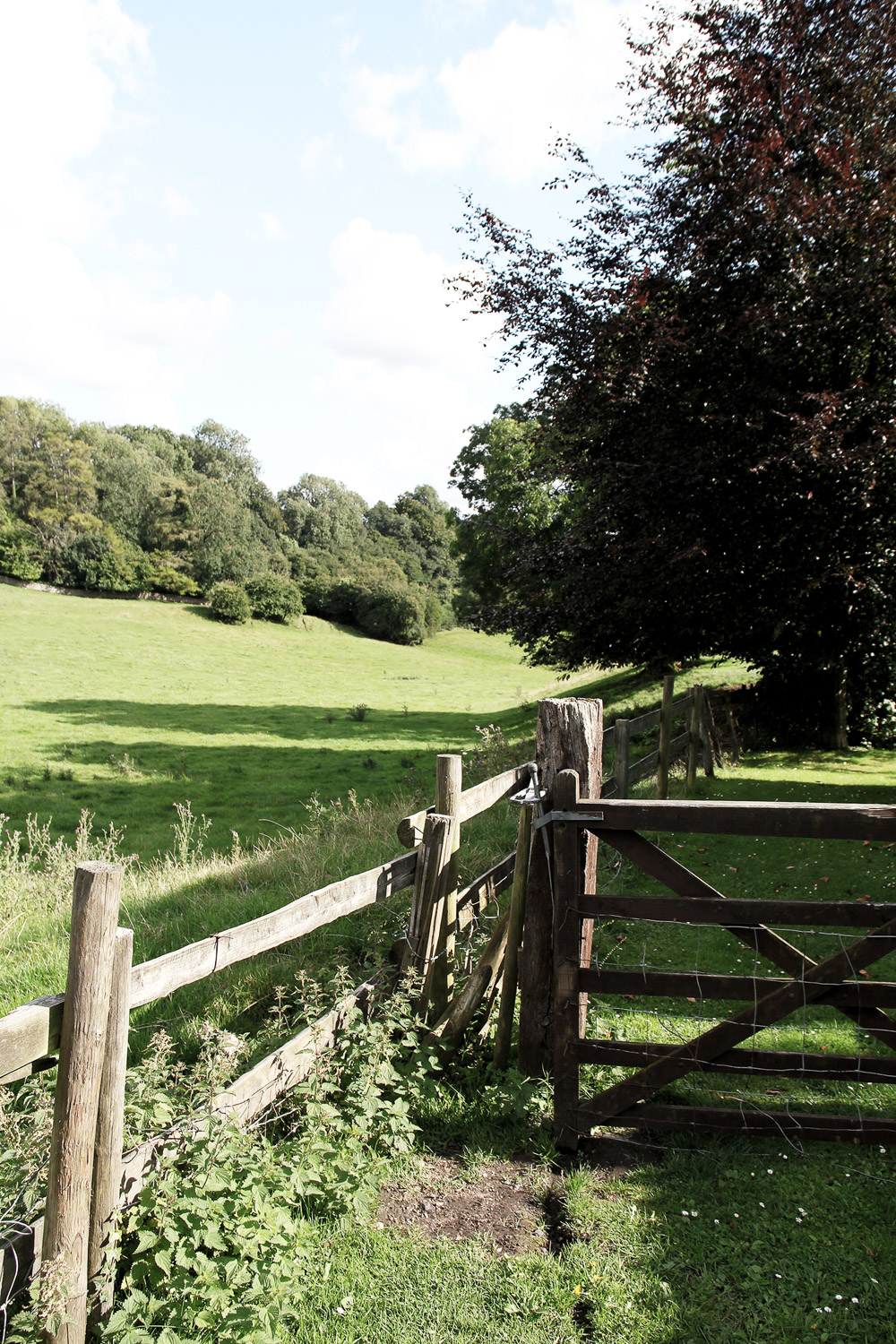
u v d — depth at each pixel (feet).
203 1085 10.37
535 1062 13.16
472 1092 13.10
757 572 36.81
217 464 368.68
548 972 13.03
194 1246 8.66
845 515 33.40
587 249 38.63
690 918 11.45
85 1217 7.84
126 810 57.21
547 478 44.32
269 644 185.68
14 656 138.82
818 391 34.37
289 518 354.95
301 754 80.18
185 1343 8.04
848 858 24.97
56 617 182.80
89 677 126.62
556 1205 10.80
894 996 11.07
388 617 221.46
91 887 7.55
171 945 18.86
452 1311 9.06
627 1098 11.82
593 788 12.87
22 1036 7.27
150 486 271.08
